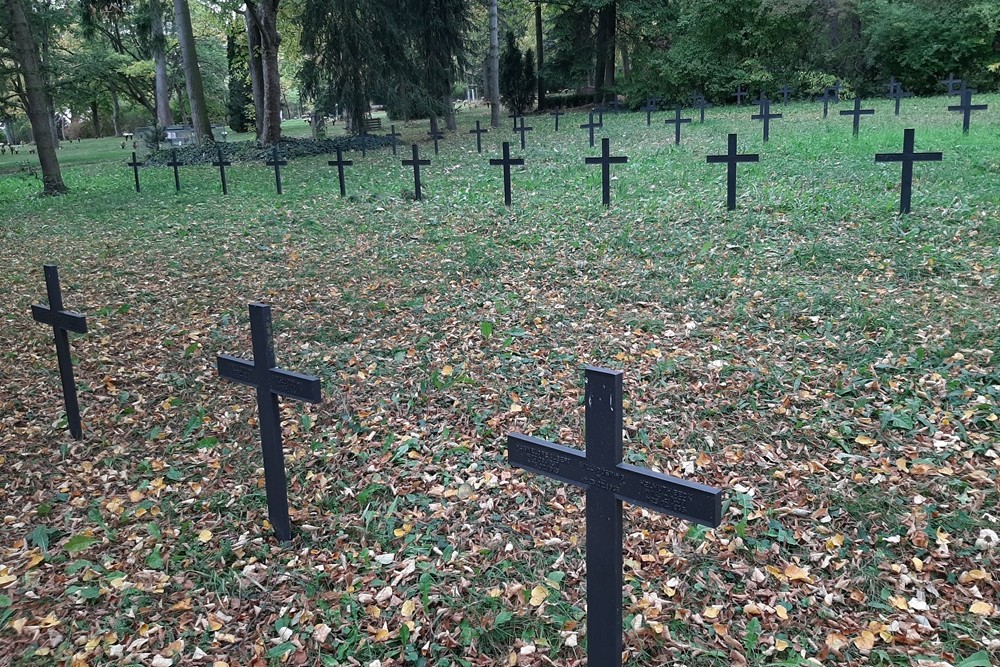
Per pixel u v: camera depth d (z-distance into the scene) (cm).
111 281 1045
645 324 727
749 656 342
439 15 3122
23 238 1410
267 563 436
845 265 842
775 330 688
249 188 1903
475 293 875
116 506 505
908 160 1005
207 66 5166
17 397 684
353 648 365
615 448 281
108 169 2861
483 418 579
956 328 645
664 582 392
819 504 446
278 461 439
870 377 584
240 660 364
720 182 1391
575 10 4366
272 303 899
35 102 2045
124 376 714
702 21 3881
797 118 2709
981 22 3444
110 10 3162
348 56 2900
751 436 525
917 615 359
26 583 429
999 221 933
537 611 376
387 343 743
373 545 444
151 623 392
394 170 2062
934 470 465
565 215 1228
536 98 4994
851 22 3881
